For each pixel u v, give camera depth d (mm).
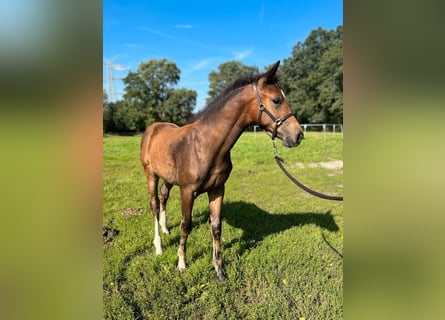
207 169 2672
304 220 4305
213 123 2621
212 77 50594
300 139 2510
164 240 3615
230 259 3205
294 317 2477
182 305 2613
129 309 2498
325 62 37219
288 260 3174
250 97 2561
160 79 43562
